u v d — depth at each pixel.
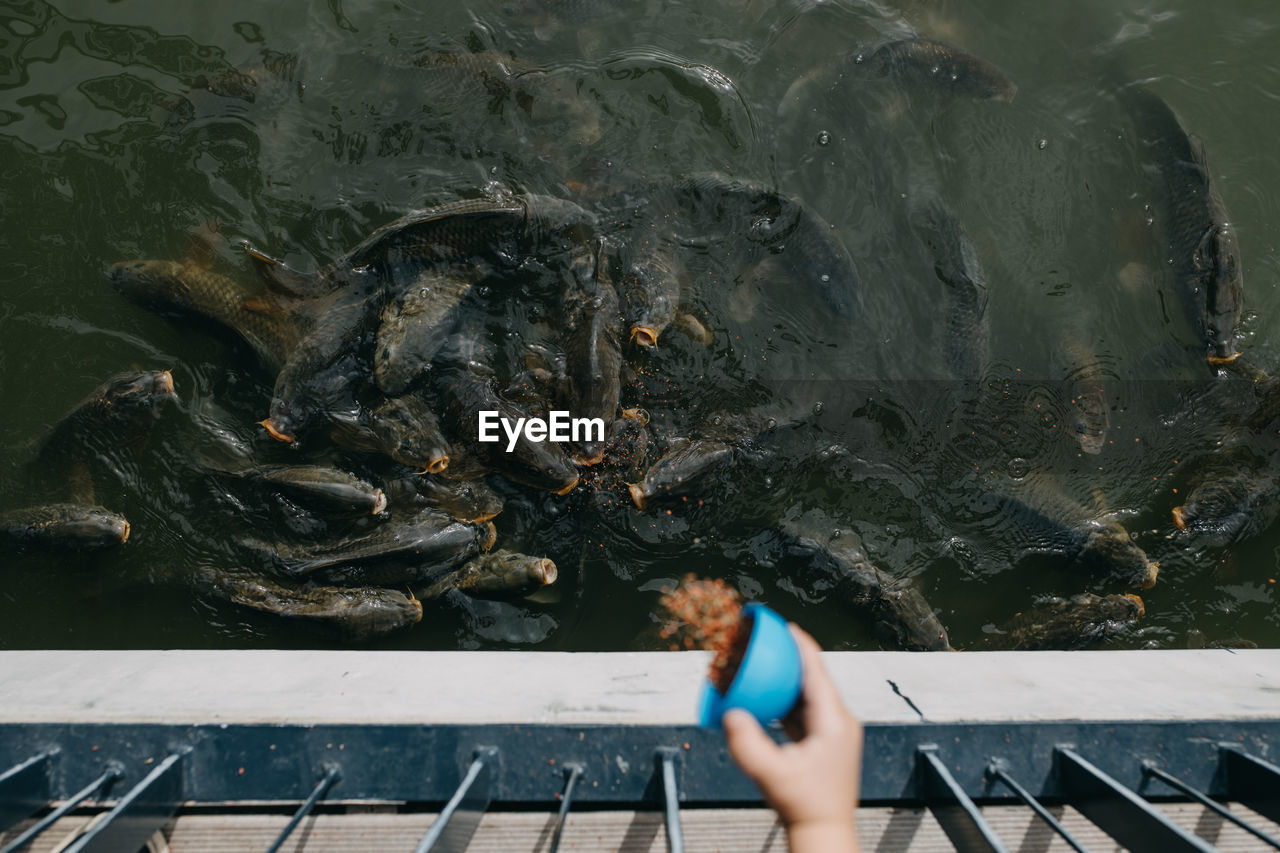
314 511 4.77
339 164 5.61
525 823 2.54
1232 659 3.46
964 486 5.11
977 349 5.37
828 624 4.81
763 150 5.75
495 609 4.75
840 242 5.34
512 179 5.56
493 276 5.20
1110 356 5.44
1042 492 5.07
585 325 4.89
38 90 5.68
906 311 5.45
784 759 1.24
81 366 5.20
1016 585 4.96
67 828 2.46
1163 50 6.02
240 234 5.43
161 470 4.93
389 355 4.80
